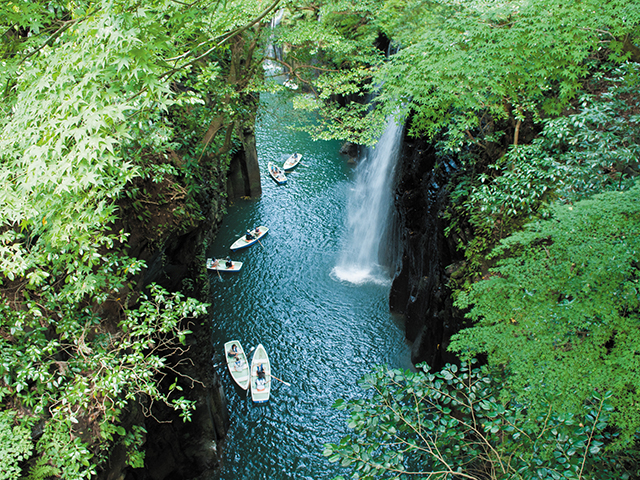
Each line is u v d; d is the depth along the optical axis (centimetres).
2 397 838
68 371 920
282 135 4712
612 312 728
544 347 779
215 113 1742
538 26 1045
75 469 840
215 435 1741
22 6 761
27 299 916
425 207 2088
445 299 1750
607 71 1344
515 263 876
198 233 1697
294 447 1812
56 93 626
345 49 1952
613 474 722
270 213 3406
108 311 1155
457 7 1722
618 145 1126
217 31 1283
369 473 714
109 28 562
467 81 1177
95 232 842
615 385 690
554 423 689
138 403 1193
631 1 996
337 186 3853
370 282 2719
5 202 712
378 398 798
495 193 1355
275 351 2241
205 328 1694
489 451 832
